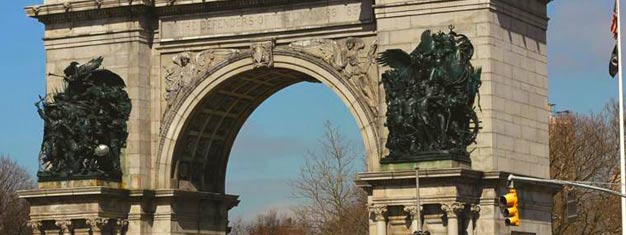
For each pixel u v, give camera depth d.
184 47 110.38
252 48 108.06
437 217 98.75
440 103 98.56
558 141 154.62
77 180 108.06
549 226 107.25
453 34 100.19
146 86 111.00
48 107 109.19
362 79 104.56
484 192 100.31
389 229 100.50
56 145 108.88
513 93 103.38
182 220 111.94
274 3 107.62
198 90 109.81
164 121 110.69
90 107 109.00
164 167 110.69
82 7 111.25
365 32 104.50
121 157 110.25
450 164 97.75
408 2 102.06
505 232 100.75
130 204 109.94
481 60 100.56
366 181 100.25
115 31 110.88
